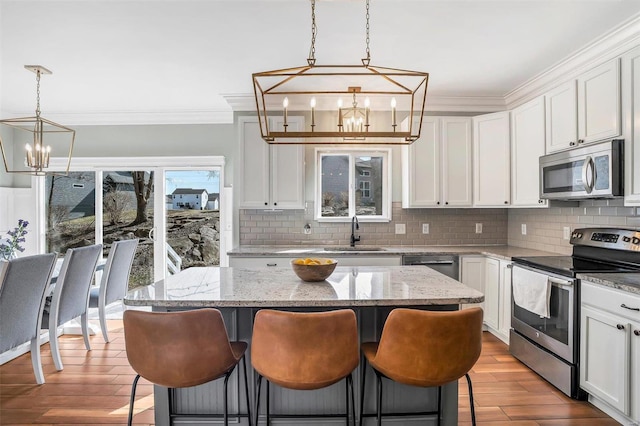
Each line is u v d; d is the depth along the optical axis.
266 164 4.01
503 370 2.94
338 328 1.58
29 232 5.02
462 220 4.34
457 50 2.99
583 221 3.17
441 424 2.05
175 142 4.97
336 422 2.07
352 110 3.31
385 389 2.07
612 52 2.74
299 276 2.19
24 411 2.39
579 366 2.44
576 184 2.77
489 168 3.85
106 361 3.17
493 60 3.18
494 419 2.28
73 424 2.25
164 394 2.02
